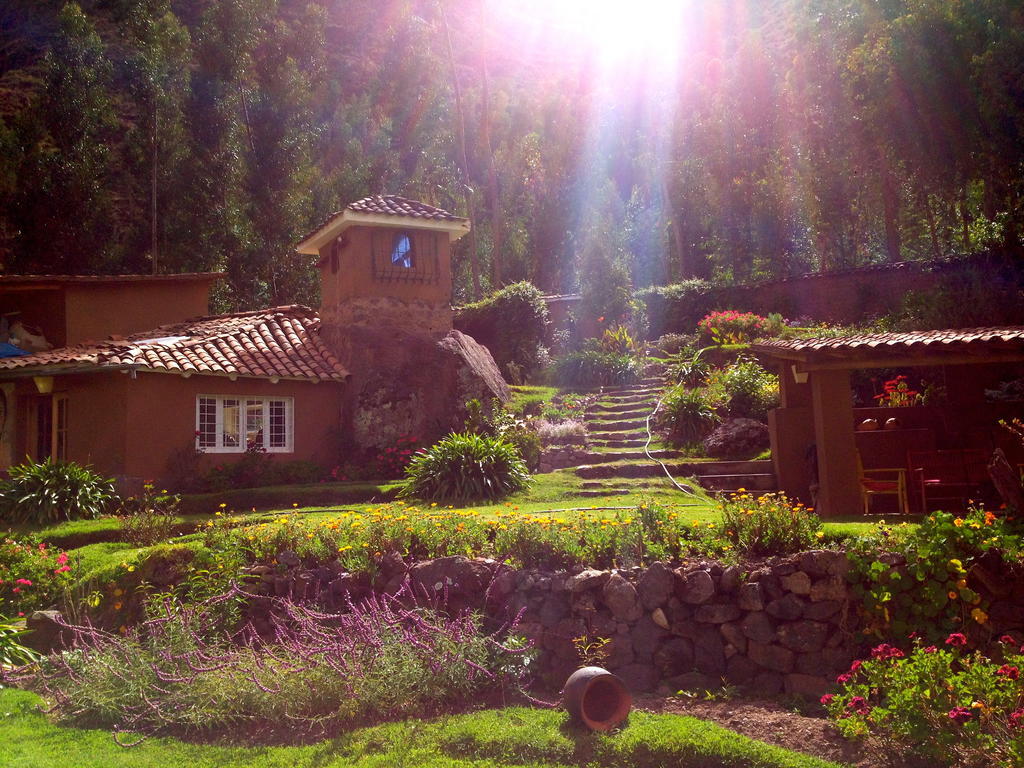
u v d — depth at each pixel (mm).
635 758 5238
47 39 43312
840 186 31859
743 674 6863
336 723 6160
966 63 21875
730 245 42094
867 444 13039
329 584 8031
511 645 6863
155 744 5973
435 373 17391
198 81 32469
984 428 13141
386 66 54375
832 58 29094
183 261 30219
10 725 6445
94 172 28766
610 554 7602
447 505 13312
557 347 24672
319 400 17422
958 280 20906
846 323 25031
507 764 5254
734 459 15344
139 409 15234
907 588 6676
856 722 5559
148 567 9258
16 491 13375
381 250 18203
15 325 19922
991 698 5148
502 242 49438
